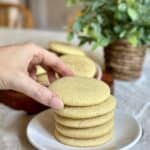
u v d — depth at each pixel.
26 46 0.49
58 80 0.46
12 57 0.46
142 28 0.60
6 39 0.93
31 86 0.41
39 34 0.97
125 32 0.59
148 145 0.43
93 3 0.61
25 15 1.26
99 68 0.61
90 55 0.77
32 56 0.49
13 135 0.45
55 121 0.43
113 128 0.43
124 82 0.64
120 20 0.60
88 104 0.40
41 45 0.85
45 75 0.55
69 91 0.42
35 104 0.50
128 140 0.41
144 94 0.58
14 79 0.41
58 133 0.41
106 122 0.41
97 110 0.40
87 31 0.62
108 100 0.42
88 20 0.63
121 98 0.56
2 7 1.28
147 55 0.77
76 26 0.64
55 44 0.67
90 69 0.57
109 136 0.41
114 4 0.60
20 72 0.42
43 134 0.43
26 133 0.44
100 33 0.61
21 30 1.04
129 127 0.44
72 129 0.40
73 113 0.39
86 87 0.43
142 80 0.65
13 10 1.31
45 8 1.93
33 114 0.51
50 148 0.40
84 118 0.40
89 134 0.40
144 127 0.47
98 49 0.80
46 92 0.40
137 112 0.52
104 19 0.62
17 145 0.43
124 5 0.59
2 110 0.51
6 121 0.48
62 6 1.88
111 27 0.62
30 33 0.99
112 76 0.63
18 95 0.51
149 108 0.53
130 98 0.56
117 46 0.61
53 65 0.51
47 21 1.96
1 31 1.04
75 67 0.57
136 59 0.62
